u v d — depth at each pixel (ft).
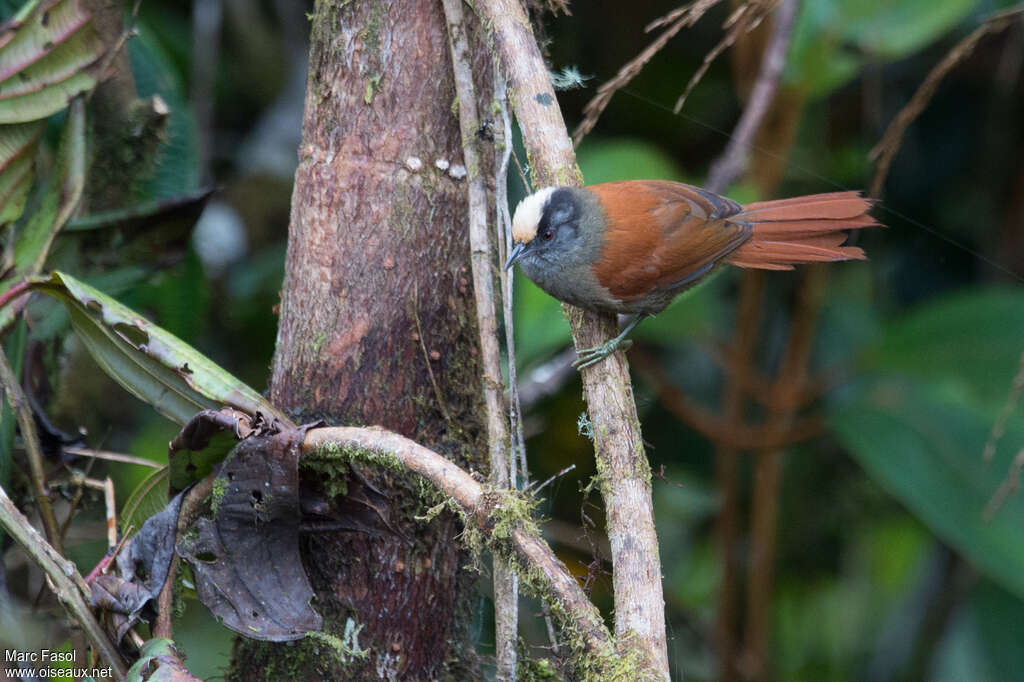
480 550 15.81
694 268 24.50
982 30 21.53
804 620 37.78
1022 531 26.91
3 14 26.96
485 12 19.01
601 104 20.47
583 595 14.37
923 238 37.06
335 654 17.81
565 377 30.37
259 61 40.42
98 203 25.22
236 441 17.06
